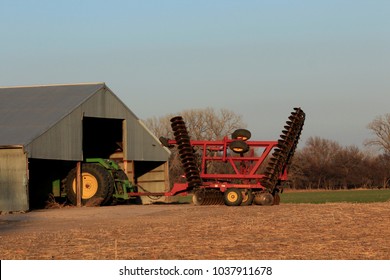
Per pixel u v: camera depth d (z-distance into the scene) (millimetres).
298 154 128750
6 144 43500
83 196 48469
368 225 29156
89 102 49875
